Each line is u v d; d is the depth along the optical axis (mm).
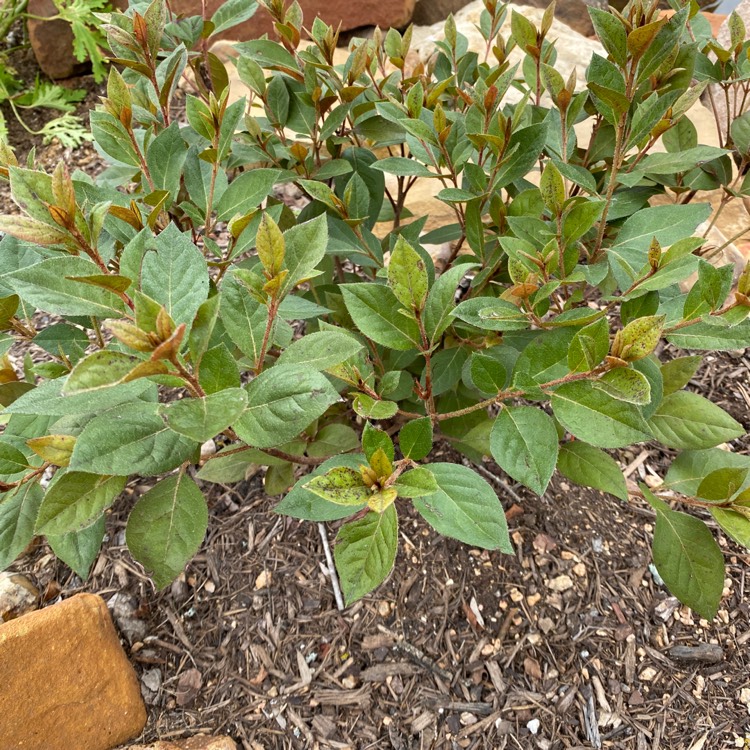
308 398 327
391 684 498
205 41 592
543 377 392
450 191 460
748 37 897
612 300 428
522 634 517
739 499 406
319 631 521
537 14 1074
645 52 402
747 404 667
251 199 455
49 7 1181
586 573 544
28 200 323
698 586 447
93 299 333
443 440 616
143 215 436
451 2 1326
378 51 590
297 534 571
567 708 489
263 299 358
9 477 413
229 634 524
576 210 402
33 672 442
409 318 407
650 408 411
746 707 491
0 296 433
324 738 478
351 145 628
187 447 337
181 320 337
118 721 466
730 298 678
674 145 557
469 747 474
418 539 560
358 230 509
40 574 553
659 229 438
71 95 1210
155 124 504
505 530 368
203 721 488
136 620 528
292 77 568
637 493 532
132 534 380
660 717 487
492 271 505
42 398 323
